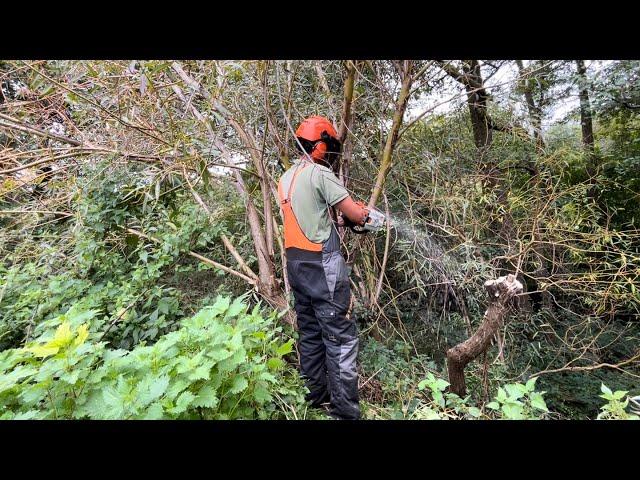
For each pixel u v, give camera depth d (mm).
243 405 1273
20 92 1877
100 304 2086
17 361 1190
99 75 1532
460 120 2795
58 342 1055
